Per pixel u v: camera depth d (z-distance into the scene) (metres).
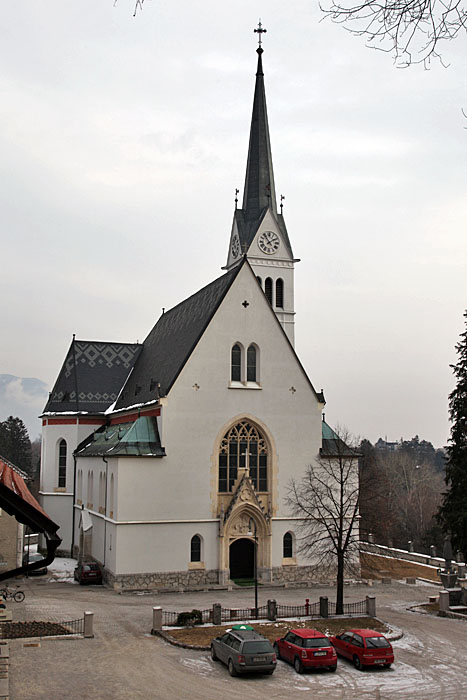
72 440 76.25
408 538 106.88
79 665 30.12
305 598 48.81
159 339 72.94
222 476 55.72
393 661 31.67
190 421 54.84
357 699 26.73
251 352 58.38
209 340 56.41
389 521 85.19
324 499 57.81
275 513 56.59
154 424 56.00
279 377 58.47
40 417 79.12
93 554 59.88
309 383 59.44
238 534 55.00
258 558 55.62
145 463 53.09
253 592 51.34
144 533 52.41
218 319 56.91
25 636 35.00
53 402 78.38
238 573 55.34
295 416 58.50
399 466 133.00
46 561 11.96
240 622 39.81
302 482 57.84
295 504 56.81
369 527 59.81
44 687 26.75
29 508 11.48
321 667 30.70
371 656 30.97
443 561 66.00
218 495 55.06
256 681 29.00
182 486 53.88
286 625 39.22
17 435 150.25
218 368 56.38
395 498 119.25
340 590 43.41
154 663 31.06
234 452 56.47
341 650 33.09
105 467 58.41
